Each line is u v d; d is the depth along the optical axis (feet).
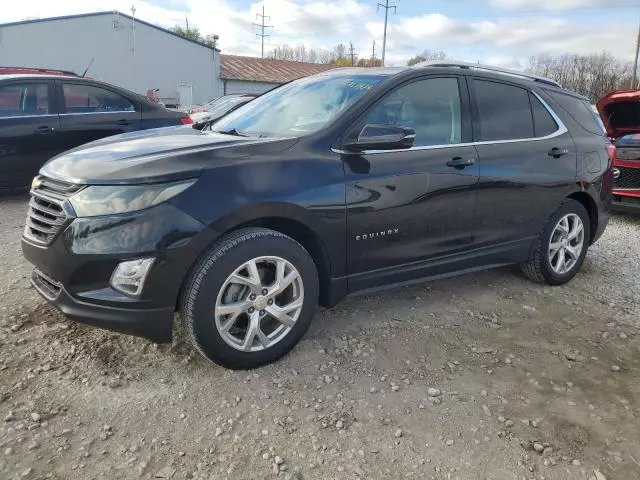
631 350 11.82
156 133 12.78
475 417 9.34
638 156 22.91
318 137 10.89
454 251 12.92
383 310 13.41
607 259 18.34
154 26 105.81
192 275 9.53
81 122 24.59
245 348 10.11
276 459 8.18
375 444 8.60
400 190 11.53
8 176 23.16
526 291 15.02
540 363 11.18
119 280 9.15
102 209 9.05
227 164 9.78
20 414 8.87
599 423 9.27
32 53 96.27
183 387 9.81
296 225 10.61
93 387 9.68
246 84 118.83
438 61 13.32
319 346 11.44
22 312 12.24
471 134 13.02
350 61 202.28
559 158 14.56
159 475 7.79
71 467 7.86
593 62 155.33
